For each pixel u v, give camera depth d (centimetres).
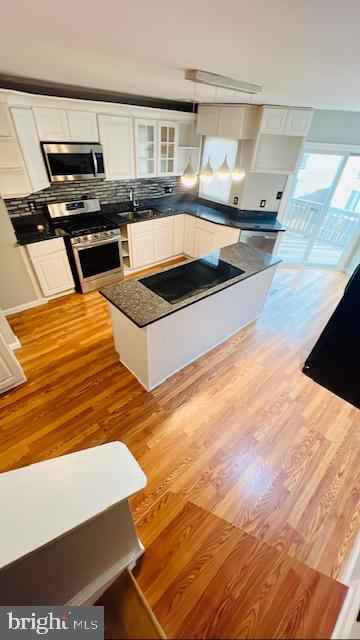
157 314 215
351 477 206
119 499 93
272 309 393
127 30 108
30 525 85
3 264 326
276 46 113
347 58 120
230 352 313
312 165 452
